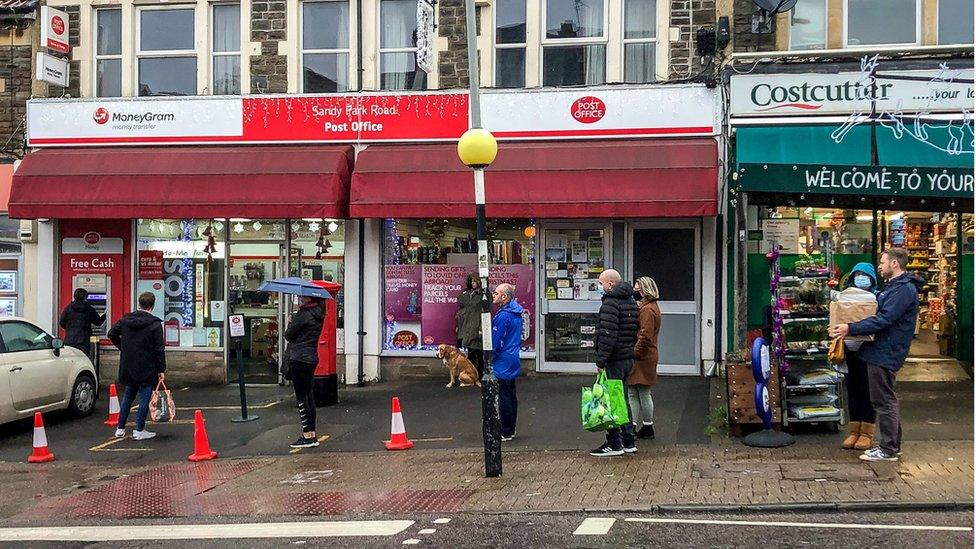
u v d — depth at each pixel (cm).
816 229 1390
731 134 1362
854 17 1373
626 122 1409
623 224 1457
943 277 1461
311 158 1457
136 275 1591
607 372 954
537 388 1368
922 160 1274
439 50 1500
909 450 926
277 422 1246
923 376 1366
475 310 1447
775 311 1007
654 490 819
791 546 645
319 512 806
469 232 1511
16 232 1616
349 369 1512
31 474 1024
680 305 1430
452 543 683
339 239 1540
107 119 1551
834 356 888
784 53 1334
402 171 1414
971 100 1289
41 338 1291
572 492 825
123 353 1183
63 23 1581
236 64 1586
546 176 1366
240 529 755
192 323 1583
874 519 714
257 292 1566
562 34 1485
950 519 707
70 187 1489
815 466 876
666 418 1138
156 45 1608
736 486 817
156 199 1462
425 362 1515
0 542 744
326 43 1558
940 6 1356
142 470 1026
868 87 1319
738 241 1252
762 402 970
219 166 1468
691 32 1427
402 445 1062
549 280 1484
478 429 1148
